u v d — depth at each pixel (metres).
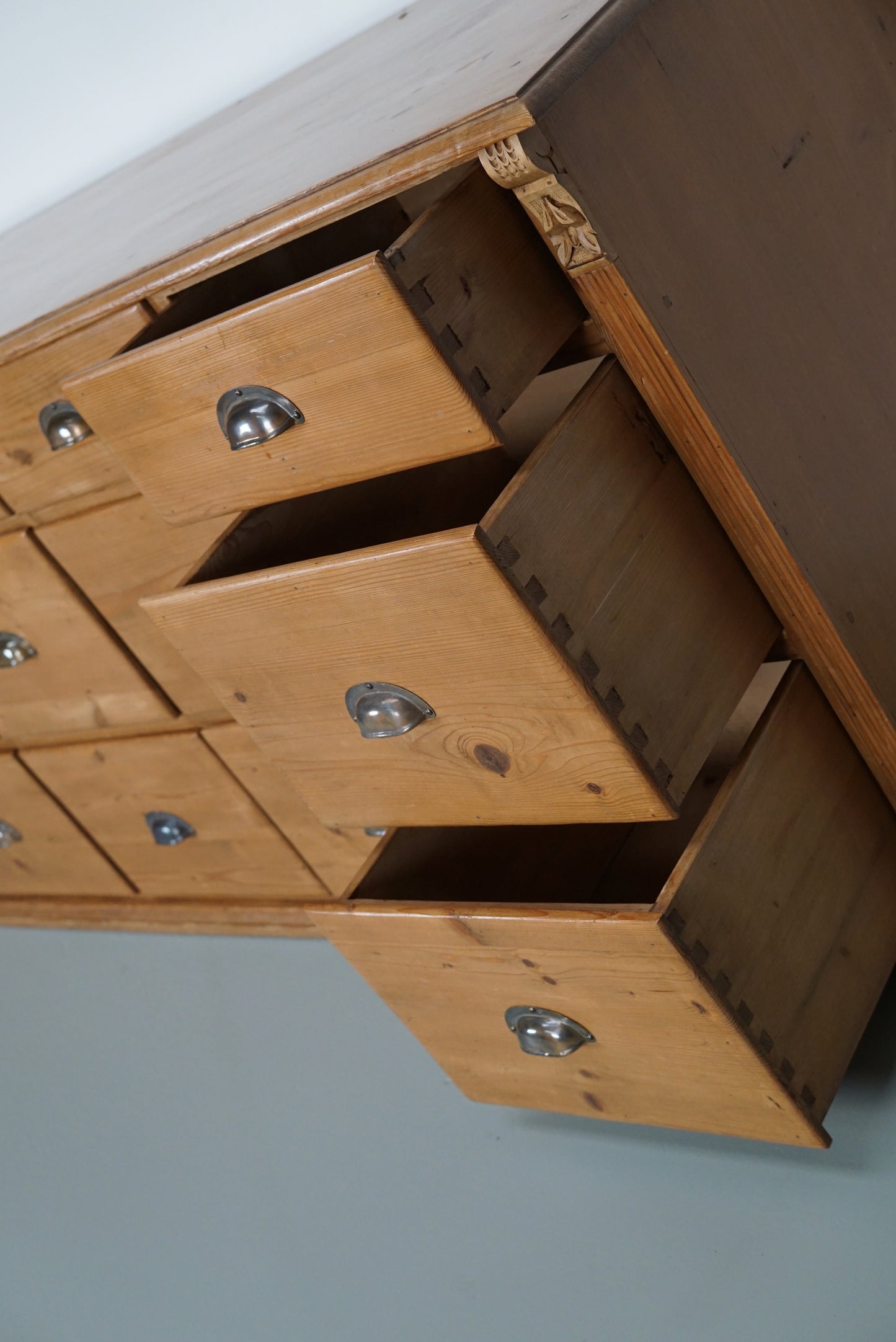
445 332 0.67
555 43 0.67
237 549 0.89
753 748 0.81
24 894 1.77
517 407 1.00
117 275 0.87
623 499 0.76
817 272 0.89
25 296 1.04
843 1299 0.74
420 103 0.75
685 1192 0.88
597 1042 0.83
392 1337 0.87
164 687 1.28
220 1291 0.99
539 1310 0.84
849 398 0.90
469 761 0.80
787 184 0.87
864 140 0.96
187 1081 1.29
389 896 0.93
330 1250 0.98
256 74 1.50
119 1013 1.48
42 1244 1.17
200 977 1.46
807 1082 0.78
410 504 1.04
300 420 0.75
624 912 0.72
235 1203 1.09
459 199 0.70
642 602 0.76
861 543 0.89
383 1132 1.09
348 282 0.66
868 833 0.91
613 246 0.70
